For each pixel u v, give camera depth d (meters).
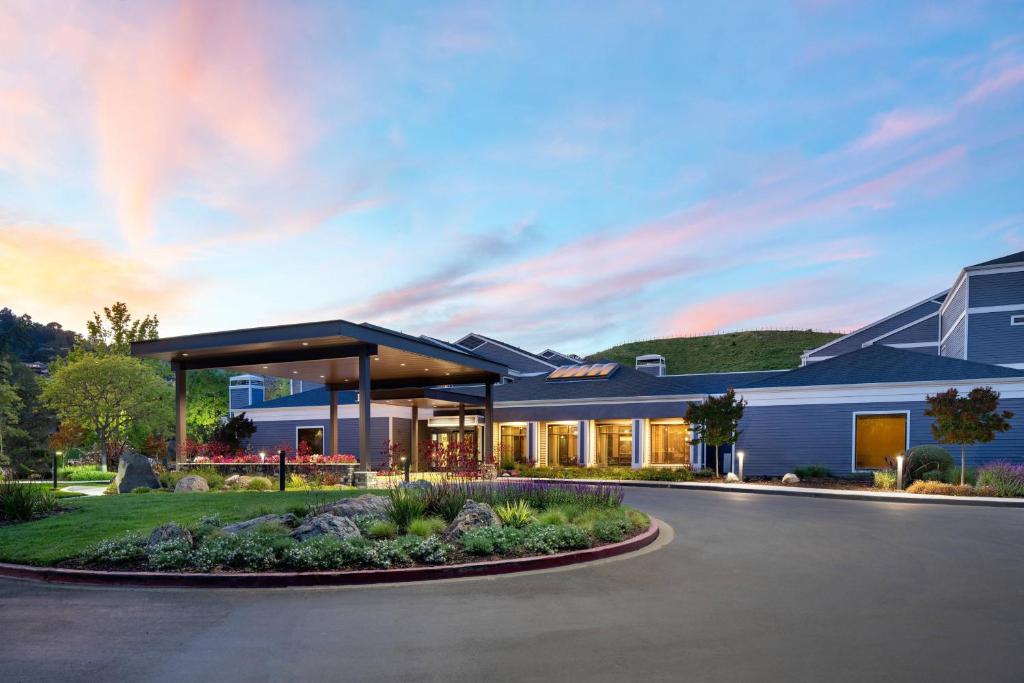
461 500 13.12
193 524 11.40
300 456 25.70
